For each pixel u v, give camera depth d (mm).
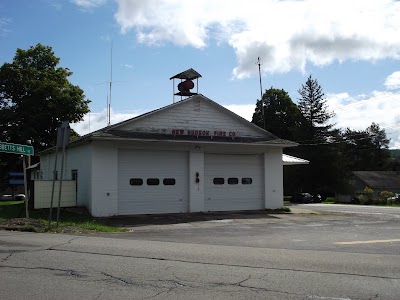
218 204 20641
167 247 10000
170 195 19562
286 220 17625
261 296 6082
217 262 8312
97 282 6734
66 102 36875
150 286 6543
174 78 22734
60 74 39312
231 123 21094
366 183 67750
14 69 36594
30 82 36625
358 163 90000
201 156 20234
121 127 18625
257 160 21812
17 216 17156
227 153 21031
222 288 6477
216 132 20531
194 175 19984
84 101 38875
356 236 12688
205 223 16219
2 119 35500
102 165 18016
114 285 6578
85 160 18828
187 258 8664
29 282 6684
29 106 36188
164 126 19531
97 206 17797
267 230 14219
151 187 19172
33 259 8359
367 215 20812
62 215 17531
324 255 9180
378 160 92375
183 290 6348
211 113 20656
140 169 18984
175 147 19719
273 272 7516
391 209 28109
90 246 9922
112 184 18172
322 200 59844
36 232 12352
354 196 59719
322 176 60688
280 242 11352
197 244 10695
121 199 18500
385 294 6219
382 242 11406
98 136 17234
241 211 20750
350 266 8031
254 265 8078
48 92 36531
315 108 64500
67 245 10000
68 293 6121
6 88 36781
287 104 59125
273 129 58156
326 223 16625
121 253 9109
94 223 15469
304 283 6785
